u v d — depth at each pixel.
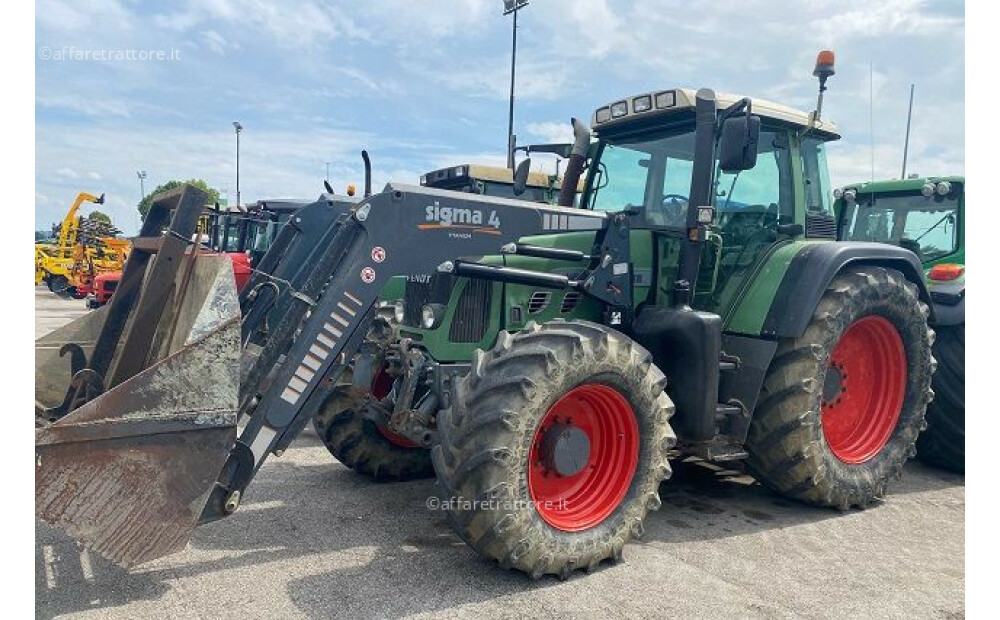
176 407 2.78
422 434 3.65
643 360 3.43
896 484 4.93
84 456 2.63
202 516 3.00
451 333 3.81
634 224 4.51
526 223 3.83
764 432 4.14
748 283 4.32
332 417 4.51
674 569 3.32
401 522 3.86
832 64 4.76
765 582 3.20
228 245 13.10
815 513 4.21
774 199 4.57
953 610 2.96
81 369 3.53
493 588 3.06
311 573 3.17
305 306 3.30
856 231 7.01
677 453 4.35
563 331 3.24
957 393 5.02
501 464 2.98
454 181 9.52
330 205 4.13
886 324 4.48
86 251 20.83
